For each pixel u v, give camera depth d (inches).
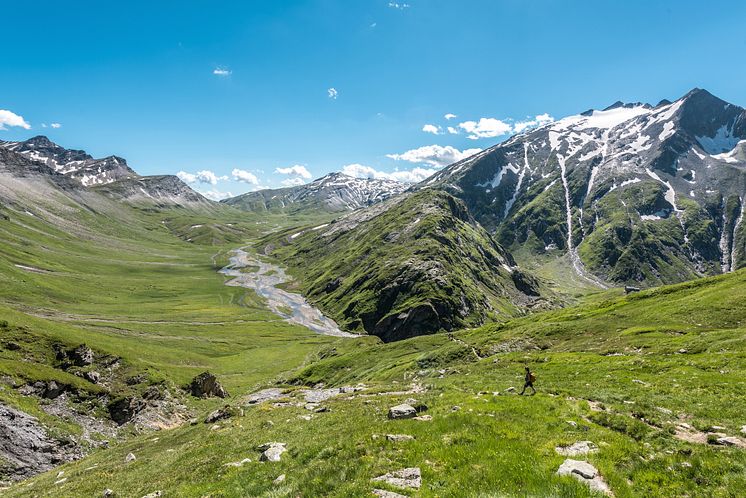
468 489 626.5
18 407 2214.6
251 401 2305.6
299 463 844.6
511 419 933.8
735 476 622.5
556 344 3097.9
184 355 5388.8
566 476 633.0
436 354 3356.3
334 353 5876.0
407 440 862.5
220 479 869.2
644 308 3390.7
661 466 674.8
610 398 1164.5
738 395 1136.8
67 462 2097.7
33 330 3085.6
